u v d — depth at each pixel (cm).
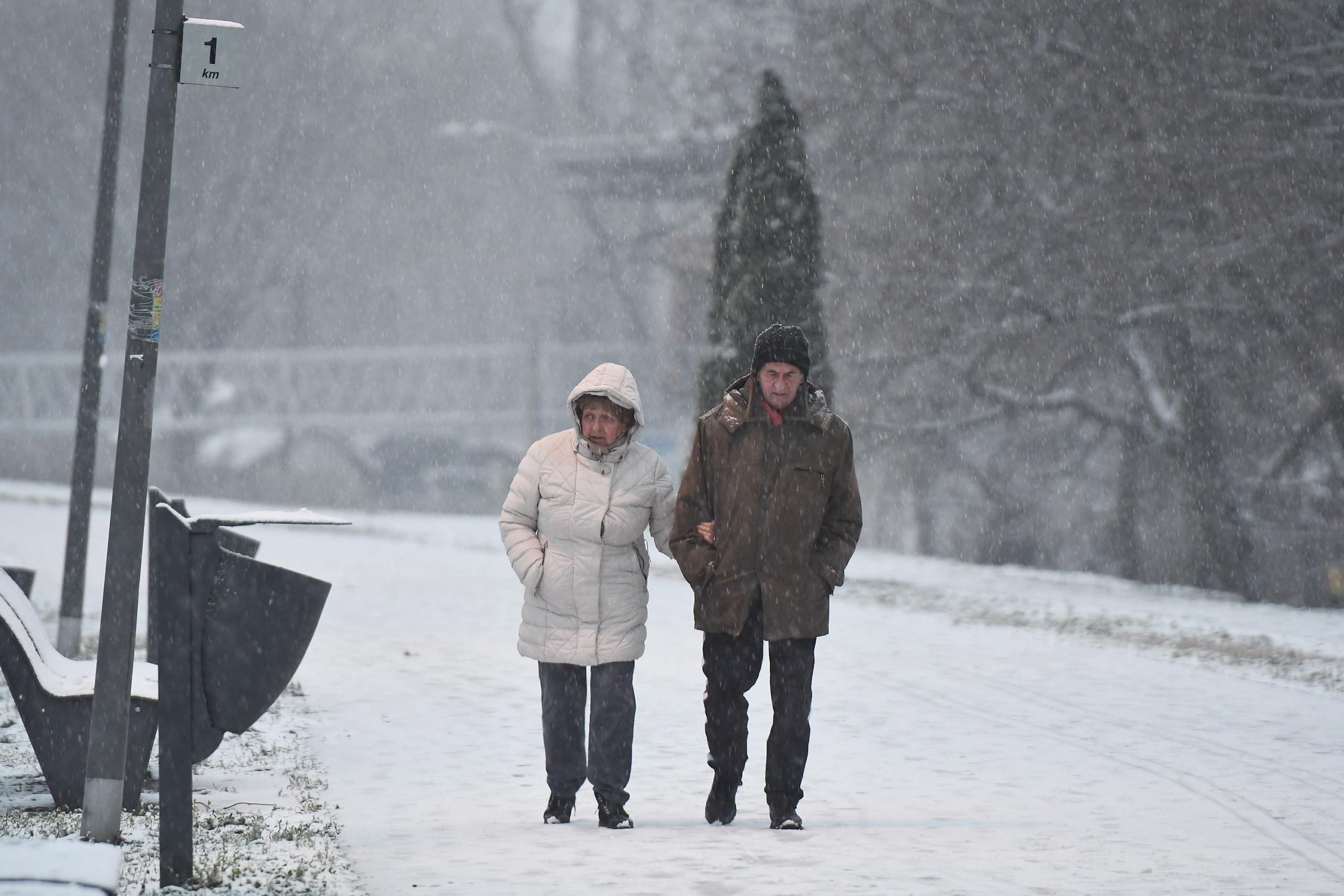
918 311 12825
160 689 2116
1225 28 11262
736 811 2784
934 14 13038
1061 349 12581
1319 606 12219
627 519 2717
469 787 3197
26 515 13975
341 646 6109
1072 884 2256
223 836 2512
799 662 2678
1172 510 12938
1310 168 10738
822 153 13500
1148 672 5788
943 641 6806
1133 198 11488
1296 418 12150
